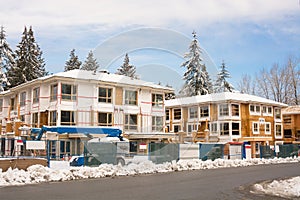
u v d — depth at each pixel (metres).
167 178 14.48
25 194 9.58
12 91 36.88
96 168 15.55
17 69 52.72
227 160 24.09
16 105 37.00
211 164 22.14
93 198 8.88
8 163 14.40
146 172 17.16
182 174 16.55
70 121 30.09
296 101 59.47
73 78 30.09
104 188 10.96
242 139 41.94
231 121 41.19
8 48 49.03
